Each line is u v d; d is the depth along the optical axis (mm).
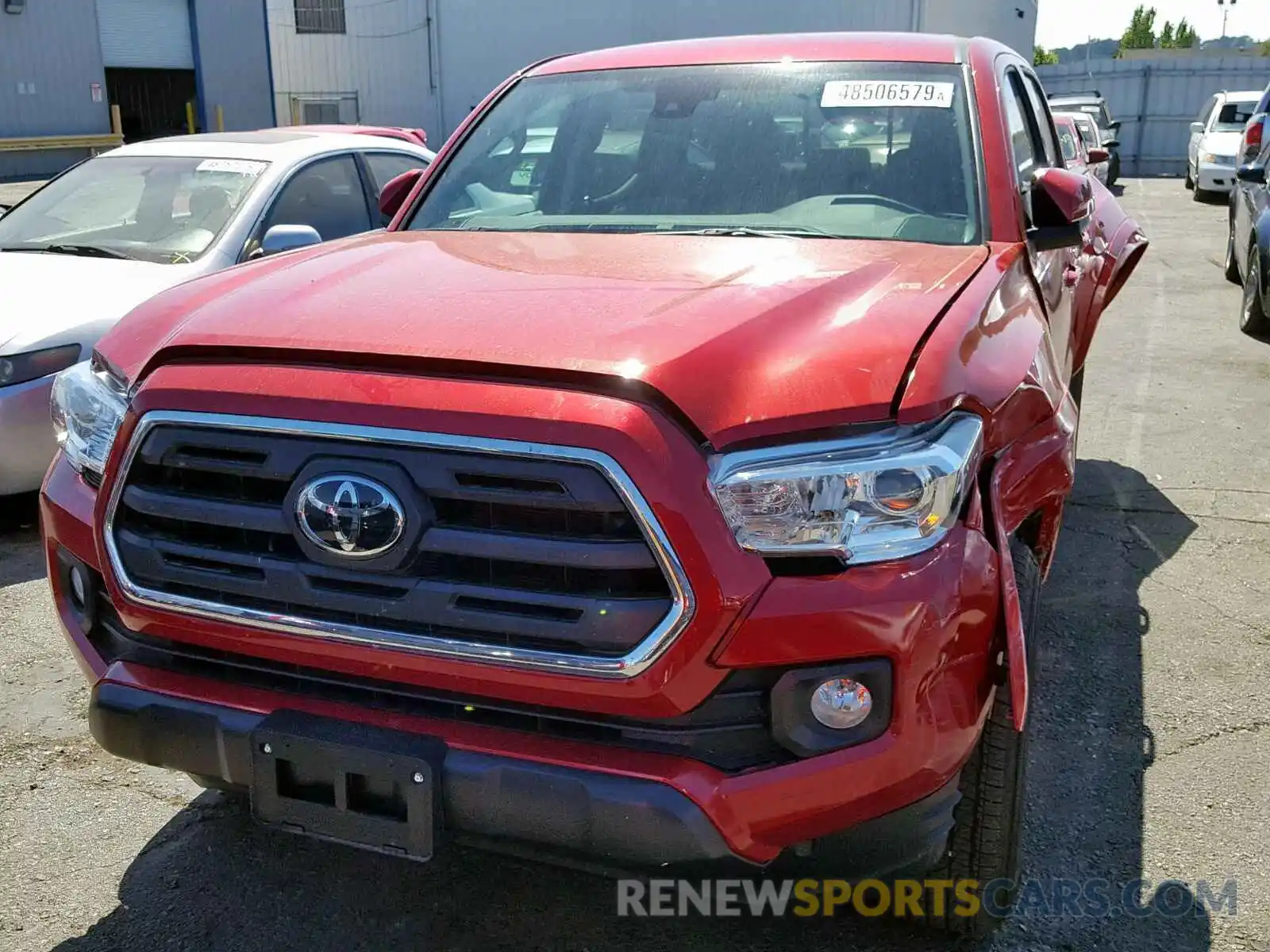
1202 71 28141
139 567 2338
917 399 2121
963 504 2182
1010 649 2201
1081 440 6504
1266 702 3660
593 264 2752
